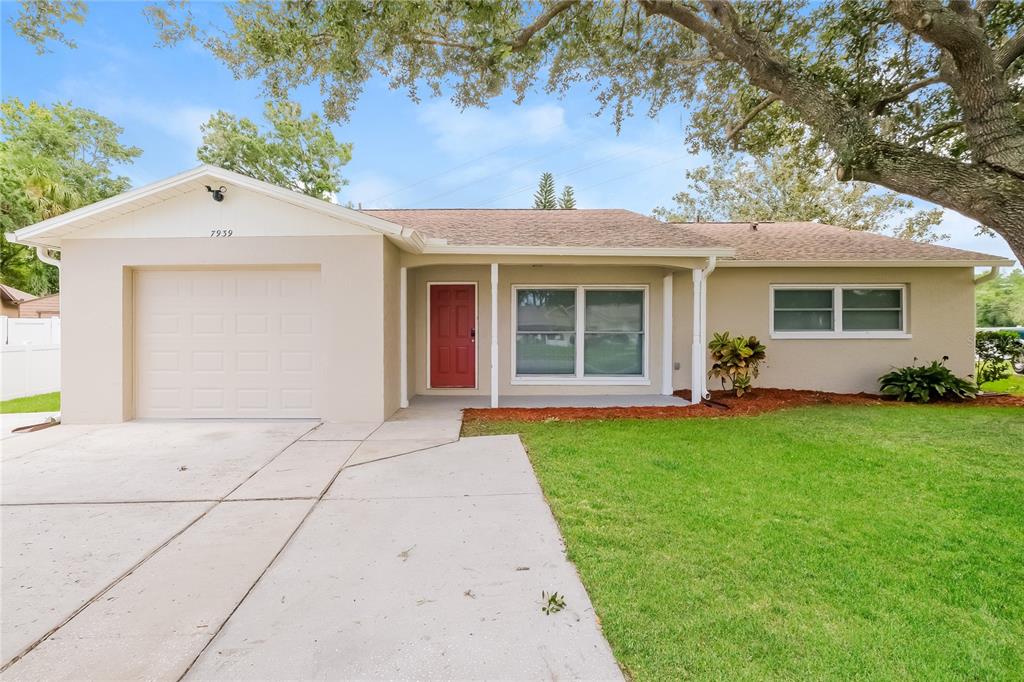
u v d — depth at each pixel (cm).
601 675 197
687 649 213
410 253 806
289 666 203
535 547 312
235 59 691
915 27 515
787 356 964
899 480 435
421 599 253
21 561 298
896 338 962
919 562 290
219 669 202
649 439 587
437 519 359
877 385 961
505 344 954
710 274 886
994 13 659
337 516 367
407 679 195
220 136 2264
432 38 731
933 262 924
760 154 982
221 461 512
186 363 720
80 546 319
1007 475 446
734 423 678
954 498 391
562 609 243
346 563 294
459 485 434
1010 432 605
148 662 206
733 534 328
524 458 514
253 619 237
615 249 801
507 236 886
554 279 955
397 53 746
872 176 589
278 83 721
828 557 296
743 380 869
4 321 1061
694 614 239
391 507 384
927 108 787
